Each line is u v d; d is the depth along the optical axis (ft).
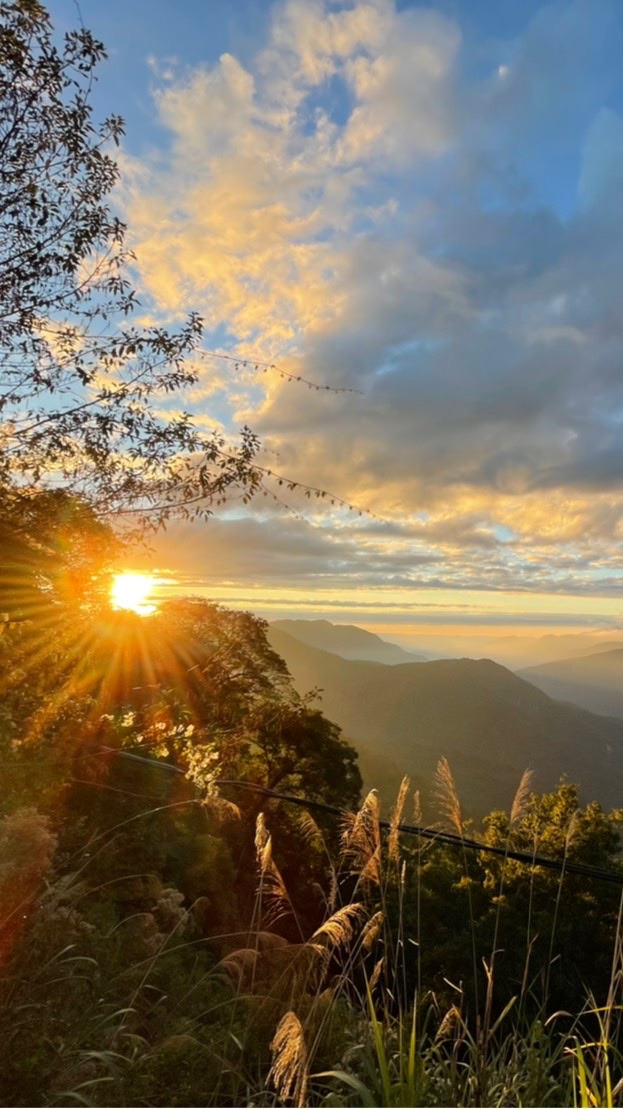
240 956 9.91
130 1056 8.82
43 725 20.11
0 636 21.66
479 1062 8.07
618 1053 8.06
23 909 9.36
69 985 9.09
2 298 17.12
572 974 31.96
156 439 17.99
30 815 10.41
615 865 65.16
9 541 19.93
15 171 16.90
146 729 21.90
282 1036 6.55
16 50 16.01
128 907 15.56
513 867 55.98
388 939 9.48
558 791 72.13
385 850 9.98
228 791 20.02
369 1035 8.69
